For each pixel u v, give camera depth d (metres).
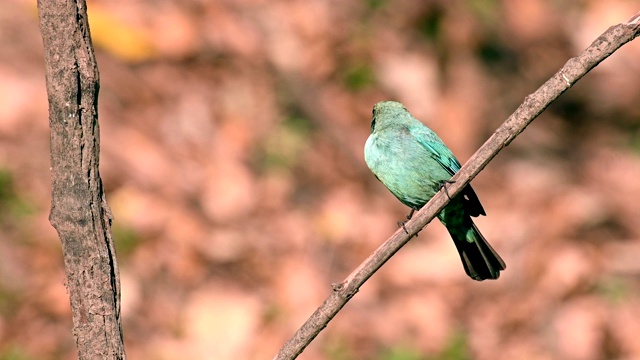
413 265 14.25
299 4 18.52
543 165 16.97
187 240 13.53
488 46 18.58
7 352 11.33
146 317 12.31
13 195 13.21
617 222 15.71
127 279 12.57
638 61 19.44
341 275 13.91
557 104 18.48
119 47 16.11
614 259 14.85
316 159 15.84
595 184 16.69
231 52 17.14
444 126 17.12
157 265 13.02
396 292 13.80
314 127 16.38
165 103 15.71
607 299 14.08
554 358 13.13
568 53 19.25
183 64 16.59
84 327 4.38
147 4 17.16
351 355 12.46
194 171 14.77
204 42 17.08
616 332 13.55
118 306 4.45
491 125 17.41
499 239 15.18
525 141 17.47
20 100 14.34
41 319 11.88
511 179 16.62
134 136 14.70
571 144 17.70
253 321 12.54
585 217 15.72
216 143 15.40
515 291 14.20
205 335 12.27
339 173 15.78
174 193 14.22
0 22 15.46
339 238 14.54
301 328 4.79
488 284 14.18
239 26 17.66
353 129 16.69
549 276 14.41
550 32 19.45
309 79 17.25
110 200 13.55
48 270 12.51
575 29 19.69
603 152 17.53
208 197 14.46
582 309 13.80
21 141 14.00
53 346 11.59
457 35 18.45
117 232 13.12
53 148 4.30
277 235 14.27
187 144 15.15
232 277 13.30
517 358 12.99
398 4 18.81
